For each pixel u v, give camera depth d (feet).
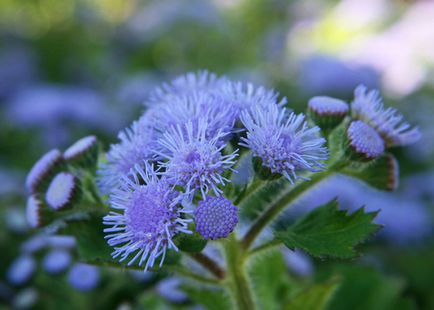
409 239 0.67
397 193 0.75
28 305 0.51
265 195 0.40
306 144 0.33
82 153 0.38
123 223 0.32
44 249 0.52
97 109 0.89
